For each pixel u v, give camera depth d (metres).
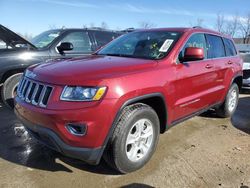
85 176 3.42
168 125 3.95
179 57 4.10
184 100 4.16
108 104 3.02
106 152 3.25
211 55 5.04
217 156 4.11
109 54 4.49
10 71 5.71
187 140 4.65
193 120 5.75
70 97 3.01
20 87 3.74
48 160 3.76
